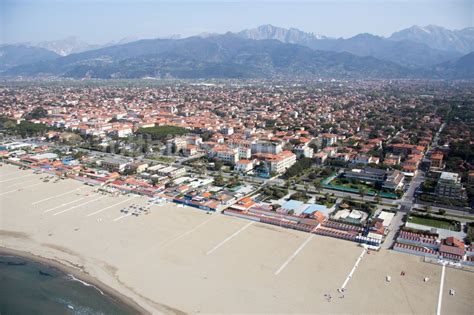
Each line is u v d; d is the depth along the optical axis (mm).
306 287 154250
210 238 196625
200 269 168000
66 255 184000
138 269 169875
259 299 147250
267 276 162000
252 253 181250
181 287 156125
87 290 157375
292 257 177375
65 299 152000
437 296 148500
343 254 180250
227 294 150750
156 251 184375
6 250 190000
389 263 172125
